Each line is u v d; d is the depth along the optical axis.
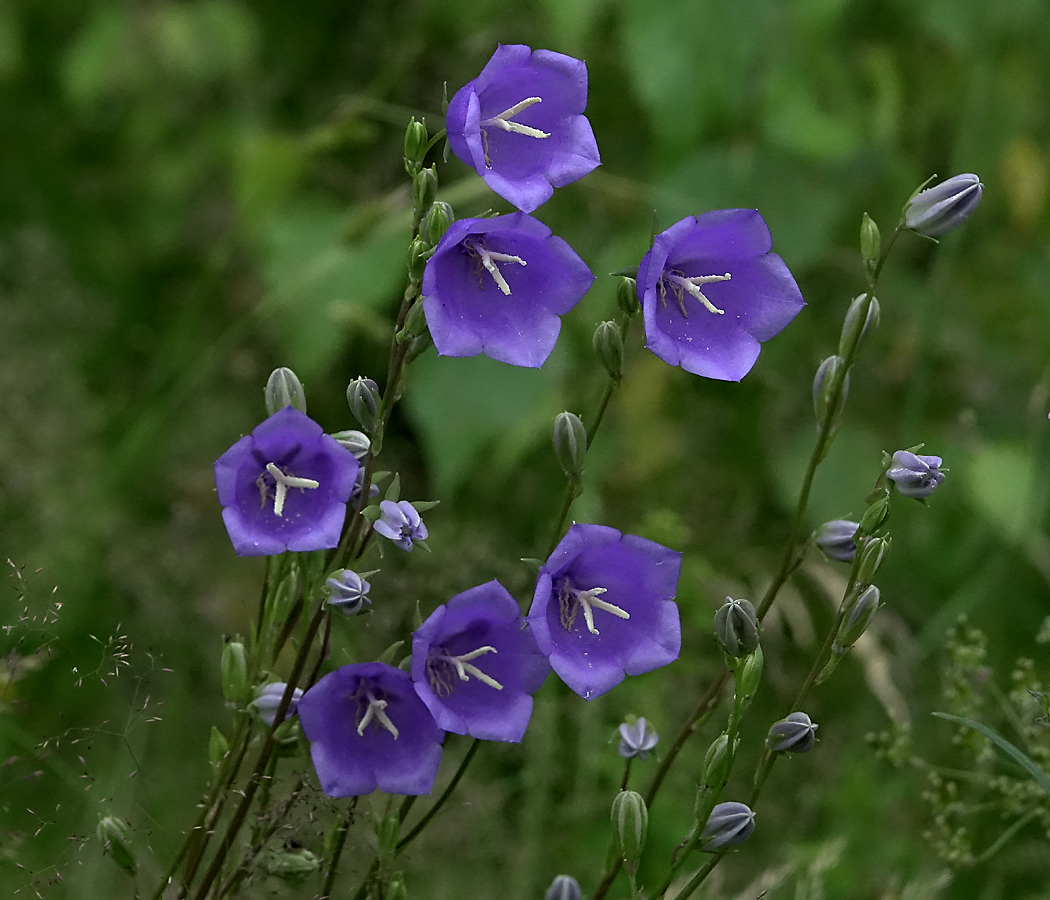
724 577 5.54
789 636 5.48
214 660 5.13
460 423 5.60
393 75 6.19
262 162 6.02
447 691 2.54
